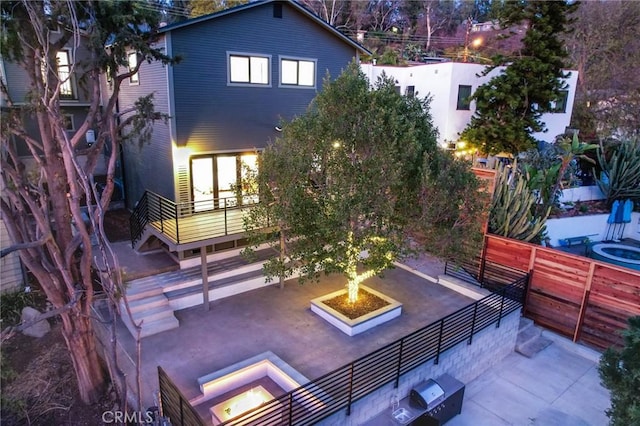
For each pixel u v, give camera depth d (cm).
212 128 1272
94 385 781
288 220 870
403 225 942
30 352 906
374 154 842
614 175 1834
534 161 1748
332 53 1482
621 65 2853
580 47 3012
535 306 1165
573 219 1664
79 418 752
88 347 766
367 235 877
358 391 746
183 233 1065
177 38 1151
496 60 1866
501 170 1395
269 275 952
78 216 689
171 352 876
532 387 944
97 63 727
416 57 3422
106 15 722
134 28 806
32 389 804
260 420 689
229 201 1326
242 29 1259
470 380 968
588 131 2705
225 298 1120
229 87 1277
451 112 2195
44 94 666
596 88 2894
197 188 1287
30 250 704
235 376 779
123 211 1680
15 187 687
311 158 870
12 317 1007
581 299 1066
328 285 1212
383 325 1010
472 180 908
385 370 798
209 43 1209
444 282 1241
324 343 926
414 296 1171
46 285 717
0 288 1070
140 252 1241
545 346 1098
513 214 1241
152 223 1155
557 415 852
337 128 860
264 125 1380
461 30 4550
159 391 701
